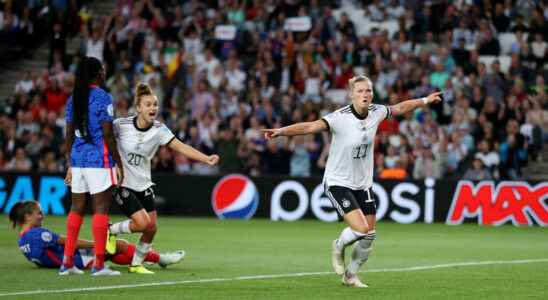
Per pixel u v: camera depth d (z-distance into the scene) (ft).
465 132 211.00
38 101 228.02
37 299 73.31
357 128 84.43
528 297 79.10
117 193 92.79
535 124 215.31
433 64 227.81
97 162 88.38
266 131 83.05
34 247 94.73
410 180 197.47
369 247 84.43
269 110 217.56
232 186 199.62
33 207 96.94
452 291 82.43
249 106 221.46
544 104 219.82
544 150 217.77
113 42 242.99
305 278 91.35
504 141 212.43
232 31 243.81
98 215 89.30
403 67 227.61
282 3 246.68
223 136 210.38
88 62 88.63
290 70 232.12
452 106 219.82
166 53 241.76
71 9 249.96
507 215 194.70
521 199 194.29
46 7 251.80
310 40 240.32
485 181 196.03
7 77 253.65
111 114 88.02
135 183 93.25
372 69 229.04
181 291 79.30
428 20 240.32
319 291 81.20
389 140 210.38
